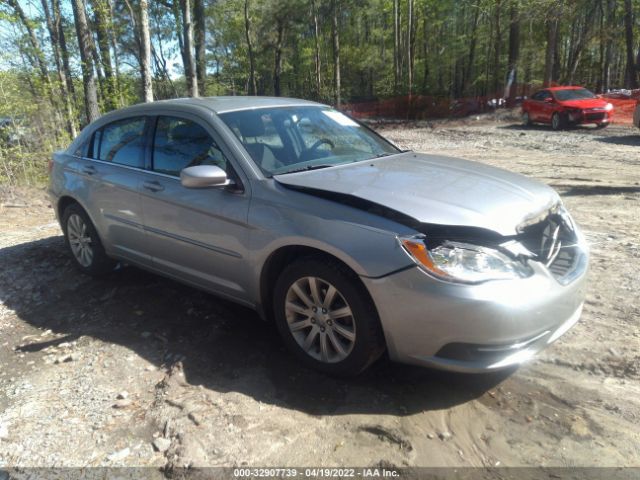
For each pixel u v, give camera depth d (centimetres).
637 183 877
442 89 3772
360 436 281
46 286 508
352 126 459
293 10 4000
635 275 468
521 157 1258
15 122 1093
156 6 3153
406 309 284
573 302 312
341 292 305
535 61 3678
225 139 374
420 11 4094
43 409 318
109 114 490
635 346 355
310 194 327
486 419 293
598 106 1817
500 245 290
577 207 725
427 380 330
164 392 326
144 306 452
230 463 264
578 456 263
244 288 363
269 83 6228
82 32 1505
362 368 313
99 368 361
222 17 4197
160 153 420
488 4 3189
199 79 3133
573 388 317
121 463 269
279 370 345
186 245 393
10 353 391
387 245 287
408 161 397
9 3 1450
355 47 5194
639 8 3172
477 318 272
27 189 1022
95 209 475
